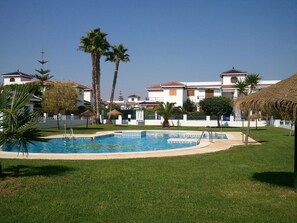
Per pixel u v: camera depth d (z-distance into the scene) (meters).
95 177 8.80
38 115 9.04
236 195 7.13
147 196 6.95
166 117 43.78
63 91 32.66
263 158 12.84
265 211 6.03
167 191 7.39
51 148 20.64
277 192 7.41
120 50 48.38
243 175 9.29
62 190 7.37
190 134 32.25
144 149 20.45
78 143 23.70
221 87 59.97
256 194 7.22
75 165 10.75
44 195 6.94
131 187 7.72
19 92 8.72
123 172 9.55
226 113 40.47
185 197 6.91
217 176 9.12
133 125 46.41
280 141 20.94
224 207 6.26
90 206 6.21
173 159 12.38
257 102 6.97
